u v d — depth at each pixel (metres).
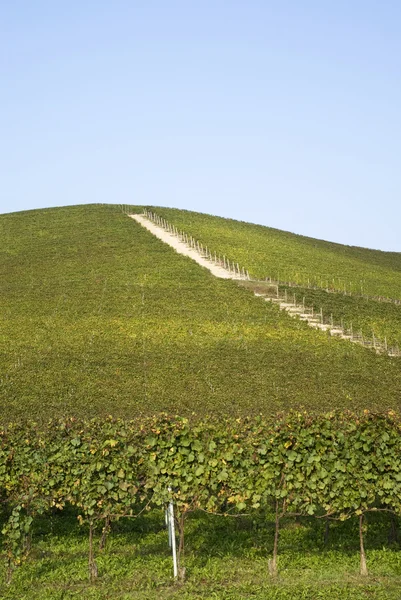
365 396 51.09
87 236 117.62
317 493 19.78
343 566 18.77
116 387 52.12
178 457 19.91
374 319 79.00
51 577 18.09
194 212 149.62
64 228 124.69
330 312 79.81
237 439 20.31
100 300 81.50
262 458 19.94
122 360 59.56
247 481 19.86
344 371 58.19
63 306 79.00
